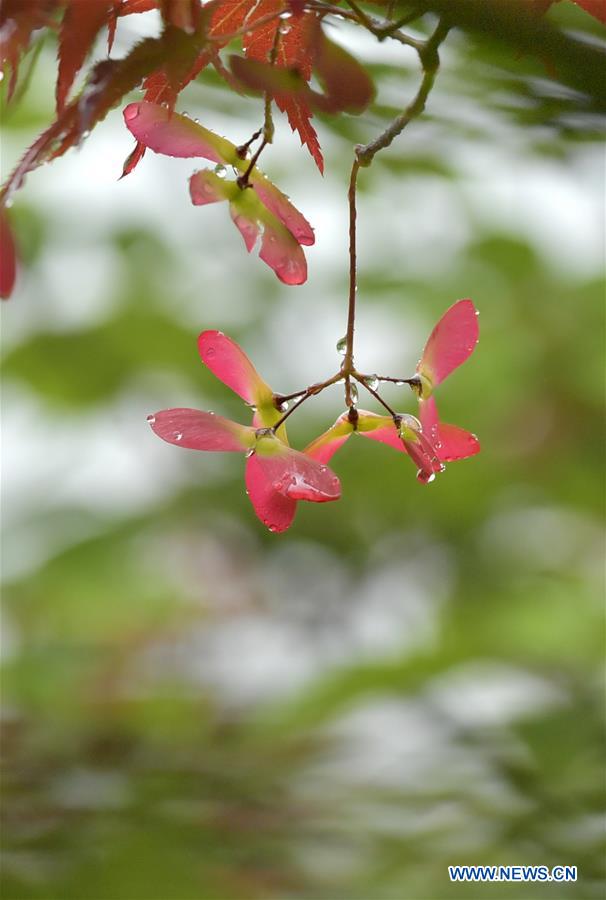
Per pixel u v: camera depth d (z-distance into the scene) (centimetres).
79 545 127
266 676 121
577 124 60
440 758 91
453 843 81
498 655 109
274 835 82
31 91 101
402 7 54
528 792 83
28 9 52
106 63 52
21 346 130
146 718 114
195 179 54
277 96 53
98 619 130
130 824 80
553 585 129
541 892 78
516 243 126
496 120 62
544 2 54
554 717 91
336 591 129
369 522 130
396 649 114
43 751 93
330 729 101
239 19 54
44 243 129
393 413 56
